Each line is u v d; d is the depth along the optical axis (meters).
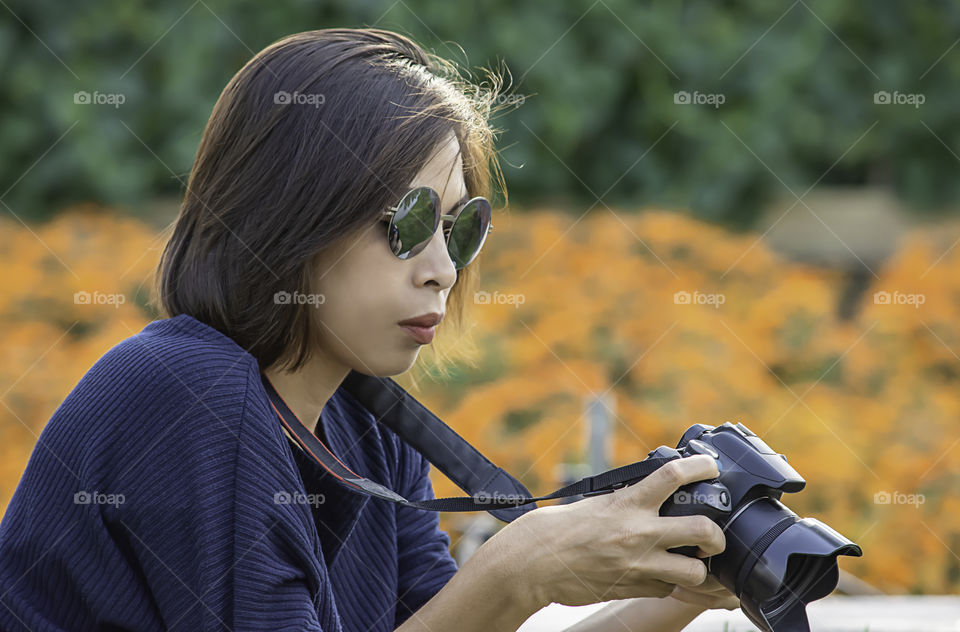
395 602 2.56
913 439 6.27
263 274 2.13
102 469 1.98
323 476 2.19
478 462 2.54
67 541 2.00
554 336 6.66
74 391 2.08
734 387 6.45
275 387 2.28
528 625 3.49
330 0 9.05
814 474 6.08
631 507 2.08
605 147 9.77
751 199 9.80
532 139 9.48
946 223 9.66
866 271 9.76
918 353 7.00
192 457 1.96
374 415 2.55
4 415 6.27
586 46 9.57
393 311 2.15
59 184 9.20
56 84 9.20
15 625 2.01
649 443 6.18
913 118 9.91
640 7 9.68
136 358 2.05
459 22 9.17
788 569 2.13
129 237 7.79
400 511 2.71
